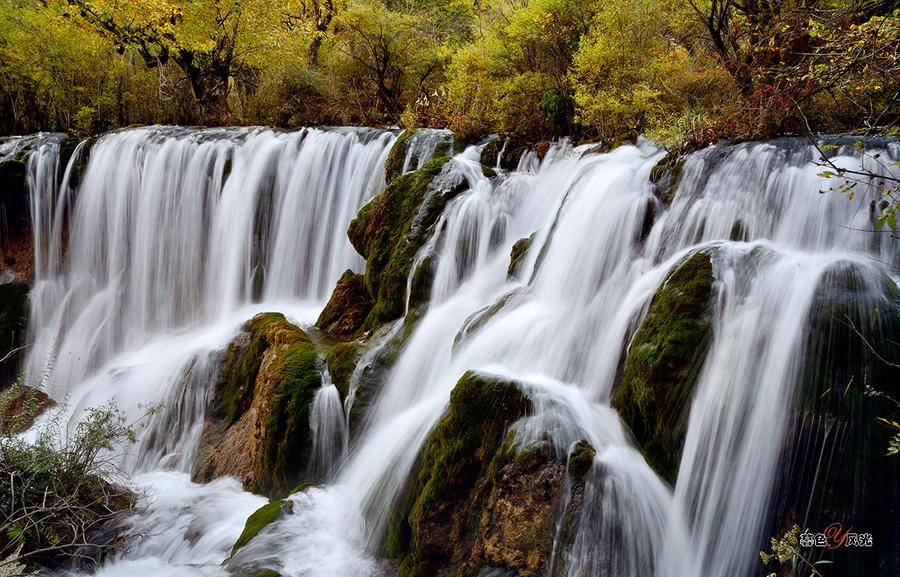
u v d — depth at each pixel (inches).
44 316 510.6
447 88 517.3
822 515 153.5
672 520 174.1
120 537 245.6
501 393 192.7
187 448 322.0
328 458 270.5
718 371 176.9
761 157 233.8
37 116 636.1
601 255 249.4
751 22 303.1
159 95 618.5
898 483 146.9
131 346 471.8
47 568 227.9
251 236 452.8
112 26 579.8
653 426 185.2
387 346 291.4
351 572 206.2
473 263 315.9
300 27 645.9
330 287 424.5
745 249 199.2
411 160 390.9
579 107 374.3
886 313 161.0
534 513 175.8
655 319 194.4
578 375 218.4
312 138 452.8
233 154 470.9
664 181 259.4
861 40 193.5
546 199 324.8
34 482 244.1
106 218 504.7
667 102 337.1
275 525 226.4
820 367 160.9
